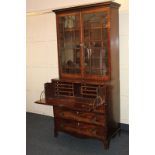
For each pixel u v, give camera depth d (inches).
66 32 120.9
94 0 119.3
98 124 106.0
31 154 104.7
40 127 140.2
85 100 109.5
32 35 155.9
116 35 113.9
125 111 125.9
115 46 113.3
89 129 109.3
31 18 153.8
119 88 122.3
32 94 165.2
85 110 98.0
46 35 149.4
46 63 153.4
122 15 118.7
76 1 126.3
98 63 112.3
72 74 121.4
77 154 103.6
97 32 110.4
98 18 108.4
